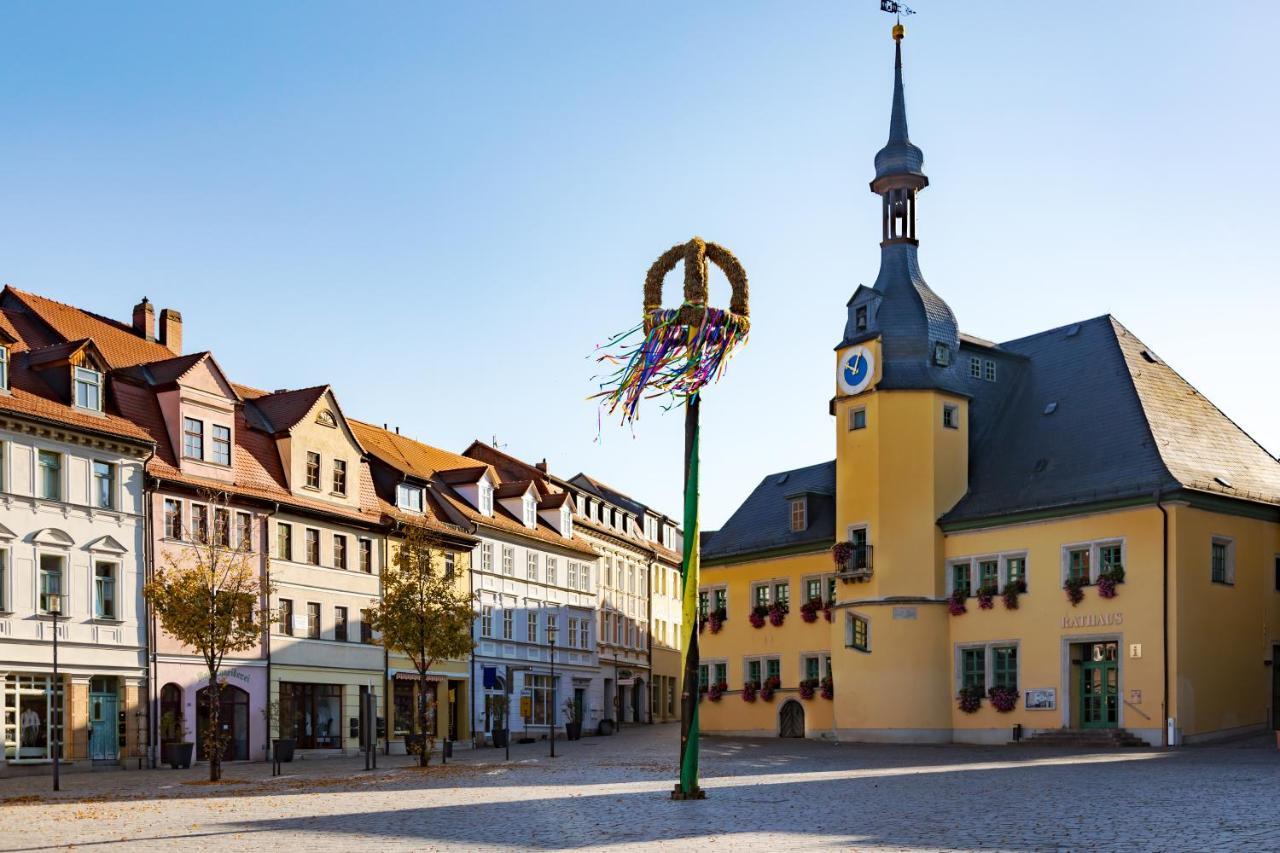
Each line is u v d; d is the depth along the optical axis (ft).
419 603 138.21
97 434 142.00
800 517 203.10
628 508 292.81
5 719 130.41
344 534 178.81
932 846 57.88
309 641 169.99
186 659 151.02
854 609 175.83
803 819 70.90
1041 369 184.34
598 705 246.47
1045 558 161.68
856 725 174.40
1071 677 157.17
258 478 165.89
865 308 181.47
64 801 96.99
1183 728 146.30
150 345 171.94
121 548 144.46
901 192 183.73
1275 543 160.66
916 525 173.17
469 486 213.66
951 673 171.01
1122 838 58.90
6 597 131.95
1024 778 100.07
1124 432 162.09
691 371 80.28
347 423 183.01
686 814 74.95
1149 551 150.92
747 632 206.90
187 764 144.77
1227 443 167.22
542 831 67.82
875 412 176.45
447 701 197.47
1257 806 71.31
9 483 133.08
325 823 74.90
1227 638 152.15
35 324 155.53
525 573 223.51
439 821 74.59
